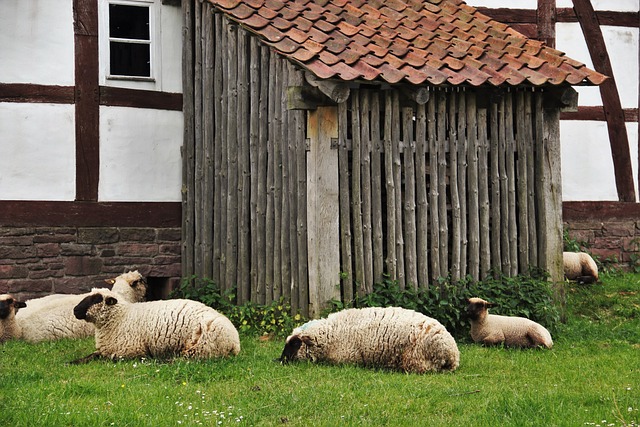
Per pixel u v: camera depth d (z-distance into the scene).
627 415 6.68
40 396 7.15
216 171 11.54
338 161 10.08
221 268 11.41
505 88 10.78
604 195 14.52
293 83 10.06
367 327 8.32
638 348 9.85
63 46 11.76
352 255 10.20
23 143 11.53
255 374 7.98
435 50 10.71
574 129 14.40
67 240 11.72
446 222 10.56
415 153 10.45
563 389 7.56
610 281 13.44
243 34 11.04
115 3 12.05
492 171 10.82
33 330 9.93
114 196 11.95
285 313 10.23
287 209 10.40
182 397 7.21
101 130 11.90
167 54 12.30
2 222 11.42
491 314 10.19
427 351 8.16
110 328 8.57
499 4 14.27
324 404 7.04
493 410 6.77
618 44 14.58
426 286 10.38
